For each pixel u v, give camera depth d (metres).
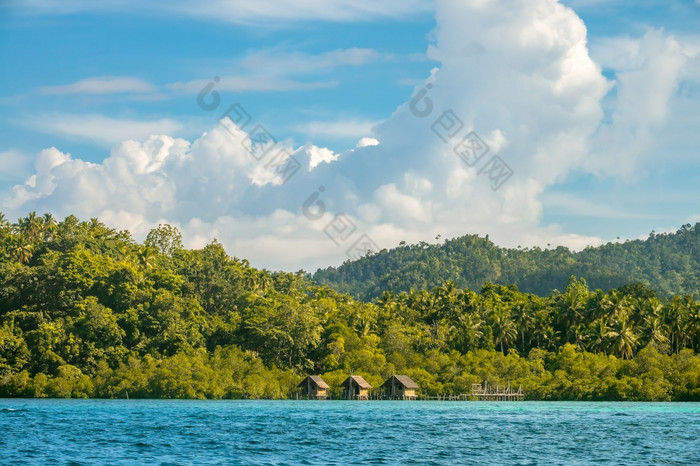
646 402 145.25
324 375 161.50
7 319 168.50
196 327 171.50
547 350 176.62
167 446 75.06
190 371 153.12
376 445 76.81
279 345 172.88
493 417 112.75
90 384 152.62
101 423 98.50
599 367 153.00
